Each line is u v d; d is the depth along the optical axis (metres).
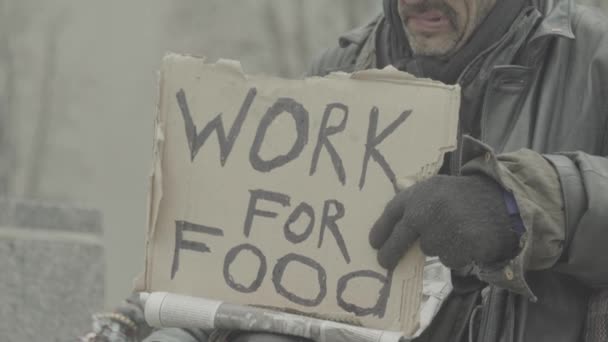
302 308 2.88
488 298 2.94
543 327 2.90
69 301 6.27
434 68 3.29
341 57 3.60
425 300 2.98
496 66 3.15
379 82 2.90
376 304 2.84
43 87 30.58
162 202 2.97
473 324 3.02
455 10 3.16
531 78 3.17
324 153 2.91
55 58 31.12
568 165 2.81
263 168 2.94
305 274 2.89
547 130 3.14
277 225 2.92
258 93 2.96
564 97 3.16
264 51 20.34
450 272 3.02
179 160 2.98
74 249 6.30
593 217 2.75
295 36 20.11
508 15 3.21
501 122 3.16
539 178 2.77
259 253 2.92
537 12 3.21
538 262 2.80
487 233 2.67
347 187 2.89
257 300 2.91
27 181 30.12
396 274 2.83
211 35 21.34
